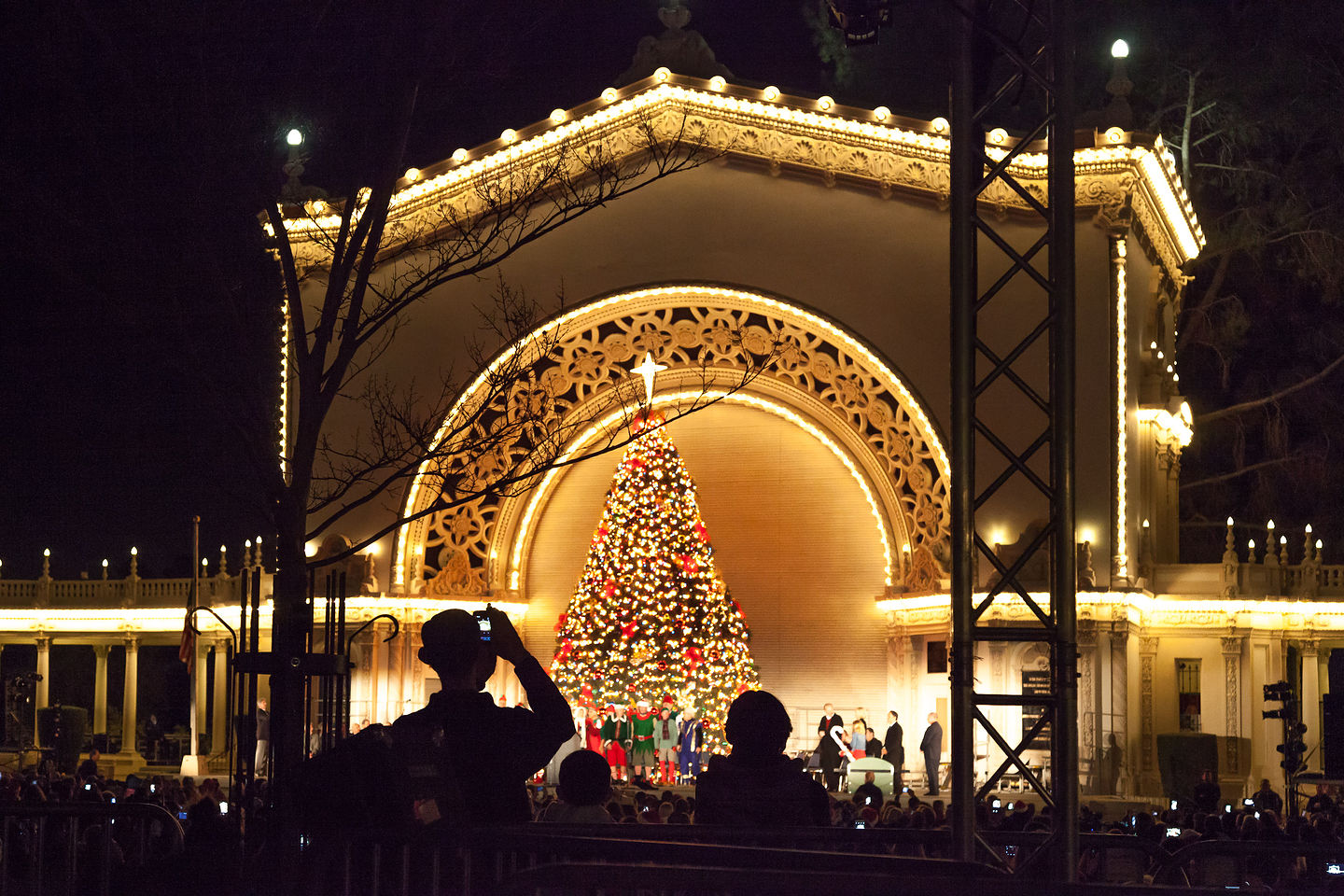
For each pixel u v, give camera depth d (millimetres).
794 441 37750
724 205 36875
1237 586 35125
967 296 13188
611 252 37156
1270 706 34750
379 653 36906
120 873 11805
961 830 12656
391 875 7969
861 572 37000
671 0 37500
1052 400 13109
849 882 5355
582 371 38000
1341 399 49375
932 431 35062
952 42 13398
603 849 6504
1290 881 11406
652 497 34969
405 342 37500
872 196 36281
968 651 12891
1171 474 40062
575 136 36844
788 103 36406
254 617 14016
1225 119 50812
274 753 12445
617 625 34094
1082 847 12750
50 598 43500
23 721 43469
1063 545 12938
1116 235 34156
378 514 37219
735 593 37781
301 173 37562
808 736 36844
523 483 38062
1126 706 32875
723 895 5988
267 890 11227
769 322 36688
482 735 8141
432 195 37469
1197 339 51875
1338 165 50188
